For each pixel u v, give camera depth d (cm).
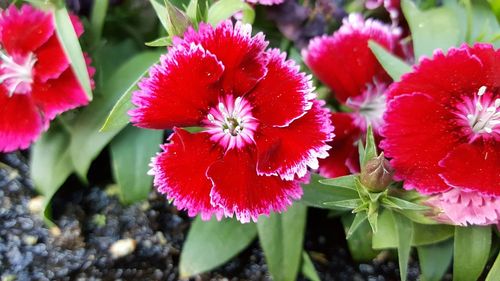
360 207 11
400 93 12
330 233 15
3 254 13
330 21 14
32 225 14
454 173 11
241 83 12
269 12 13
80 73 12
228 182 11
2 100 13
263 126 11
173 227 14
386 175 11
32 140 13
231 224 13
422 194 11
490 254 13
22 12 13
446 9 14
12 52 13
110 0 15
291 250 13
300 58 14
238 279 14
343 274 14
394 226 12
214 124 12
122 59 15
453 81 12
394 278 14
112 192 15
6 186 14
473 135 12
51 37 13
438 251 13
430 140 11
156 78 11
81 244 14
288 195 11
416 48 13
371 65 13
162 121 11
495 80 12
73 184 15
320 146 11
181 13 12
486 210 11
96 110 14
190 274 13
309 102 11
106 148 15
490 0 15
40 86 13
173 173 11
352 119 13
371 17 15
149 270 13
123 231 14
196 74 11
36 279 13
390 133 12
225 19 12
